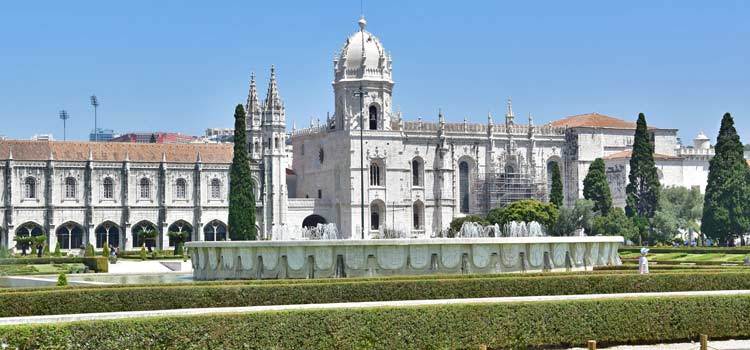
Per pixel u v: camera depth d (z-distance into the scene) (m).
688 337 52.19
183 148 196.62
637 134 185.00
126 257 156.38
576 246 81.69
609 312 50.66
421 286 55.22
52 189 182.75
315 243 75.69
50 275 102.44
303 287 53.09
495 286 56.47
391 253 75.38
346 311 45.56
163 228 189.75
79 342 40.47
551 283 57.50
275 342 44.09
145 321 41.97
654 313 51.44
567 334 49.75
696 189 196.75
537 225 126.75
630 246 155.38
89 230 184.50
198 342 42.75
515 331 48.72
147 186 190.12
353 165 197.25
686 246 157.38
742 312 53.00
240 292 52.00
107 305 50.00
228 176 195.88
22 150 182.88
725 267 72.81
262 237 195.88
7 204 179.62
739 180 166.75
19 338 39.09
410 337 46.50
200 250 82.75
